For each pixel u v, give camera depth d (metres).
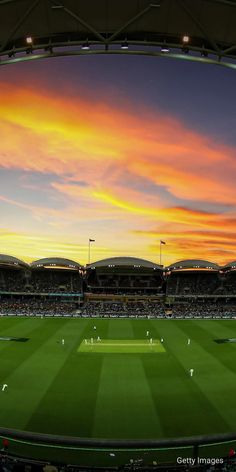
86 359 38.25
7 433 13.38
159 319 68.19
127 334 52.75
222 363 37.09
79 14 12.40
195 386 30.03
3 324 60.97
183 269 87.69
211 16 12.02
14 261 84.19
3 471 13.48
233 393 28.53
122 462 16.23
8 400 26.67
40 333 53.03
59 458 17.03
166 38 13.26
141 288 91.50
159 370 34.44
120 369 34.66
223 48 13.27
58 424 22.75
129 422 23.12
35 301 85.69
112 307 80.50
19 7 12.02
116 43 13.35
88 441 12.65
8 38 12.56
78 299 86.94
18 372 33.50
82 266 89.25
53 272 95.25
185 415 24.27
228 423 23.17
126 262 88.25
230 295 85.06
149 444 12.44
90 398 27.17
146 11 12.07
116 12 12.34
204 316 70.81
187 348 43.88
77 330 55.81
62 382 30.72
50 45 13.43
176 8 11.98
